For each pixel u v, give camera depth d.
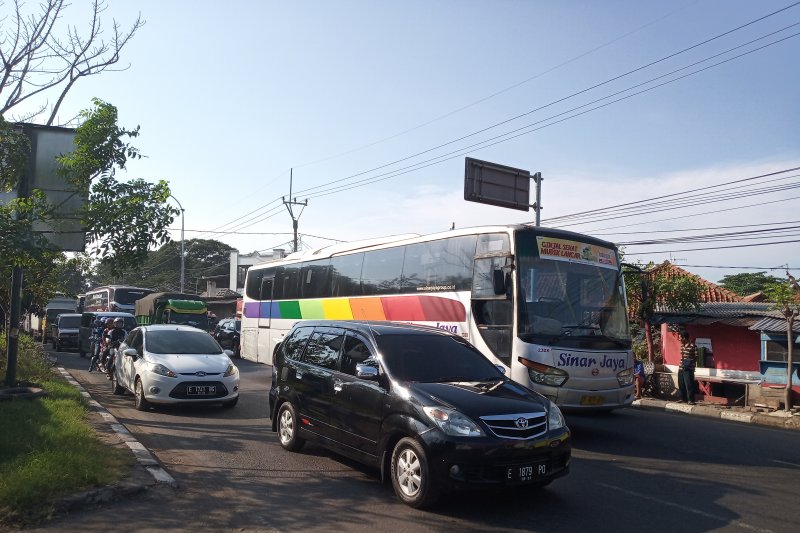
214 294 61.44
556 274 10.64
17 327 12.22
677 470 8.45
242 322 21.83
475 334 11.01
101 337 18.73
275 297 19.45
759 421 14.14
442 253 12.29
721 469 8.60
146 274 68.12
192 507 6.26
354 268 15.38
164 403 11.53
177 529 5.63
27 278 19.20
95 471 6.64
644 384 17.77
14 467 6.52
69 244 11.62
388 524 5.87
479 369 7.47
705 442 10.74
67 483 6.26
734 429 12.52
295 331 9.34
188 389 11.59
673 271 21.09
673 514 6.39
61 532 5.45
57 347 30.06
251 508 6.28
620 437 11.05
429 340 7.65
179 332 13.27
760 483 7.83
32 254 9.73
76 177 10.60
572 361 10.08
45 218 10.53
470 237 11.55
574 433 11.38
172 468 7.75
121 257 10.48
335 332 8.31
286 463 8.13
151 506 6.24
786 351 16.58
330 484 7.18
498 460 5.98
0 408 9.63
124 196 10.40
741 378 17.14
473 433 6.02
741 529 5.98
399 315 13.33
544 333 10.15
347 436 7.38
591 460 8.98
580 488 7.29
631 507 6.59
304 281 17.73
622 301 11.16
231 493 6.78
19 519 5.62
